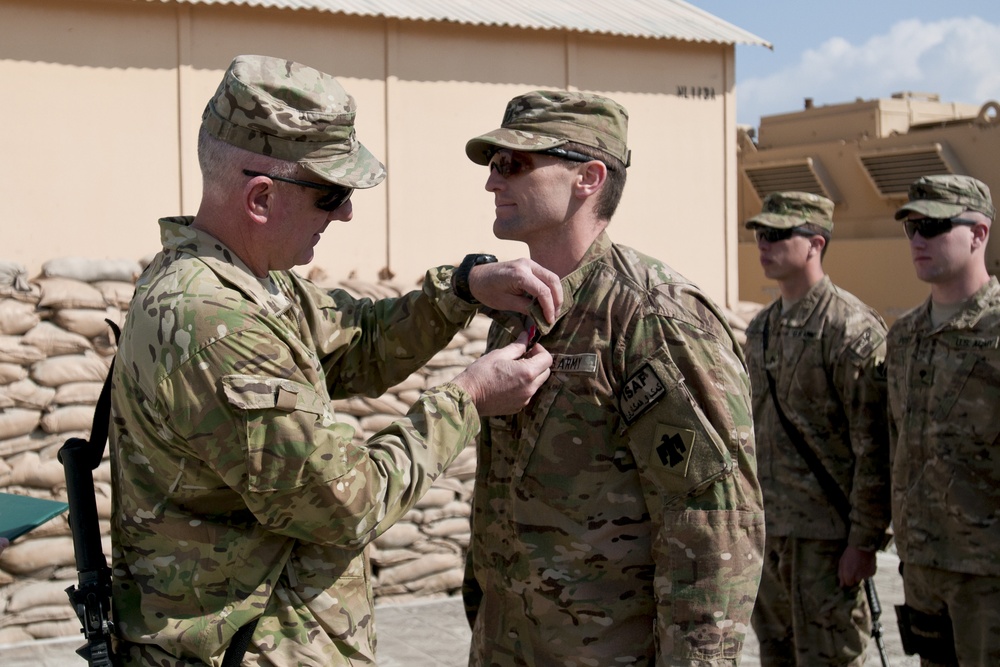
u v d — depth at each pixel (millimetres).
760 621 4234
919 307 3844
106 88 4953
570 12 6027
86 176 4930
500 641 2408
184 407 1774
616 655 2271
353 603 2010
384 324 2352
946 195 3684
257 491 1782
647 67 6082
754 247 8453
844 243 7570
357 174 1904
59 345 4566
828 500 4066
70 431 4559
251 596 1880
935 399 3676
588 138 2287
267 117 1836
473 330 5449
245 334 1796
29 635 4574
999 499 3525
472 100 5680
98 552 1948
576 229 2318
